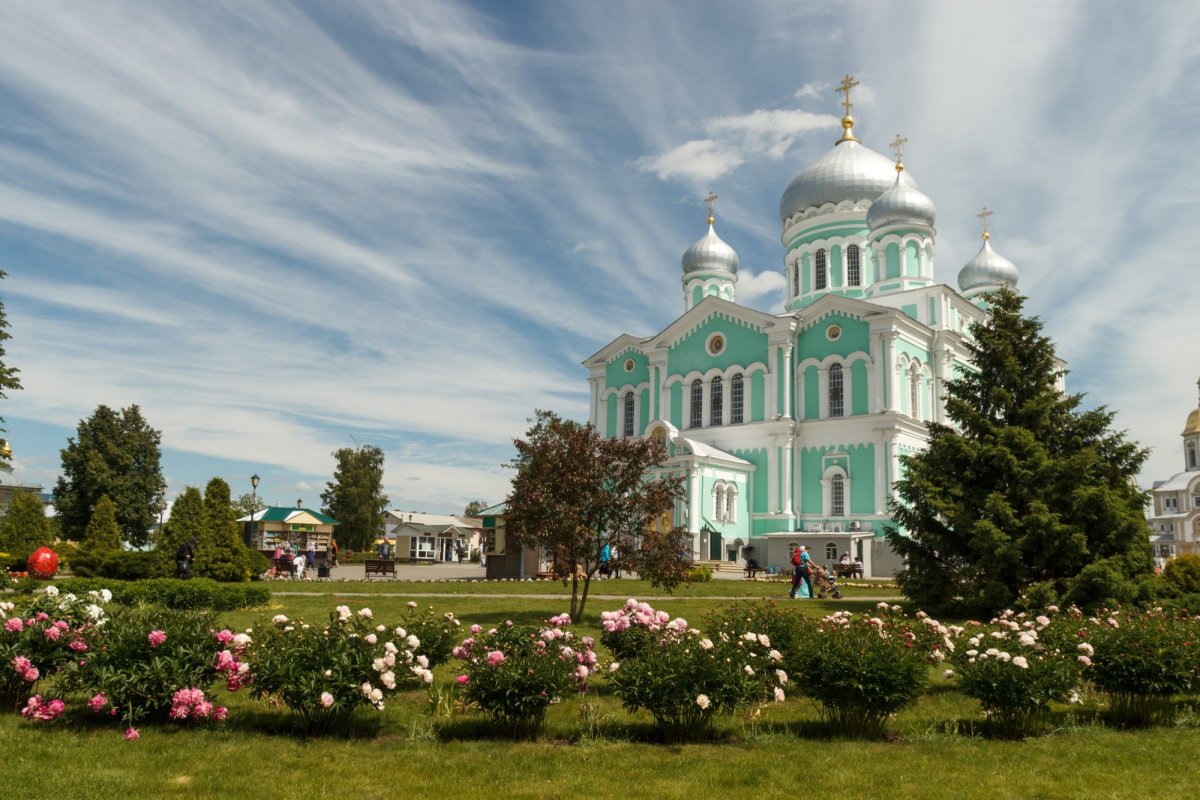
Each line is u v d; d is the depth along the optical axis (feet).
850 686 34.96
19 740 31.27
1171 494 334.24
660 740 34.63
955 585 81.66
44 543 156.66
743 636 39.27
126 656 34.19
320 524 189.06
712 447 177.47
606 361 209.97
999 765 30.99
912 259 191.83
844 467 168.76
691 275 222.69
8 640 36.19
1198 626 43.29
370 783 27.43
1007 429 81.97
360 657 33.83
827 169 204.95
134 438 214.48
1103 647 39.96
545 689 34.12
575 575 72.13
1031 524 76.33
